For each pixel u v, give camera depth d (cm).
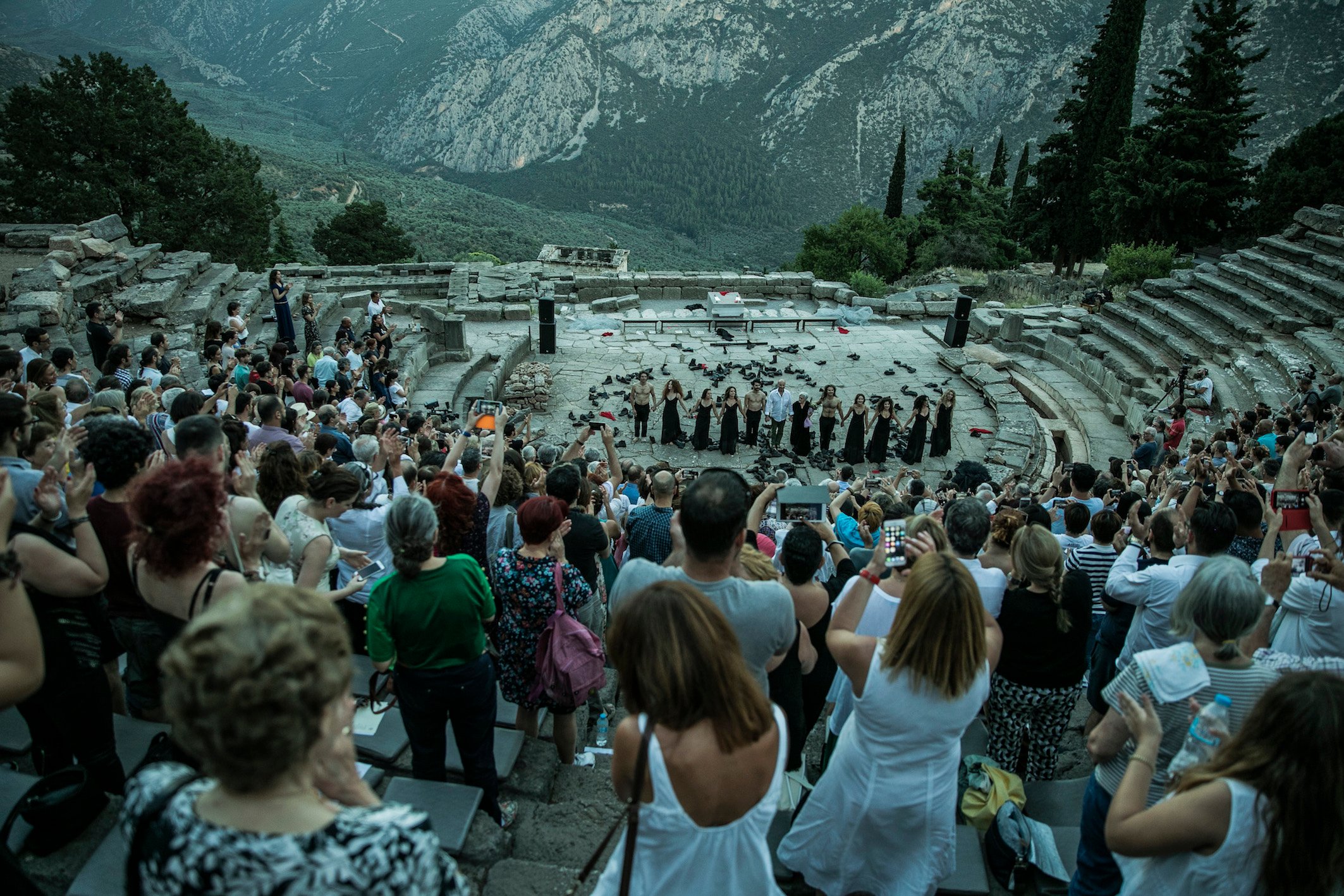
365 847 177
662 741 258
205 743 167
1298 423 1352
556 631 481
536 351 2506
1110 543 618
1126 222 4009
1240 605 316
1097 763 351
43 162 4047
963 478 1169
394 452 770
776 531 747
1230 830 250
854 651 346
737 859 272
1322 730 234
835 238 5644
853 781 357
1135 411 1995
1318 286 2136
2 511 292
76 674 361
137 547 335
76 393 866
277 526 468
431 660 401
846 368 2444
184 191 4319
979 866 399
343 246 7050
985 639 331
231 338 1537
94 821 364
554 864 408
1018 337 2575
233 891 172
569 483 606
